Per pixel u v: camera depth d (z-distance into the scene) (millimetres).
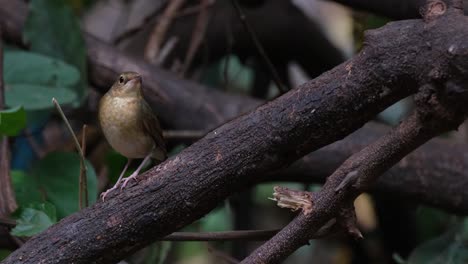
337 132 5391
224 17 12086
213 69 13703
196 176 5578
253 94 12797
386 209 11523
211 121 9906
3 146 7656
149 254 8594
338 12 14977
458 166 8914
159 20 11609
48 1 9703
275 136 5430
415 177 8883
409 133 5090
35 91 8594
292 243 5512
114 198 5746
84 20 13641
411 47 4973
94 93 10961
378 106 5246
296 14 12242
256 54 12445
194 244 12234
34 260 5785
